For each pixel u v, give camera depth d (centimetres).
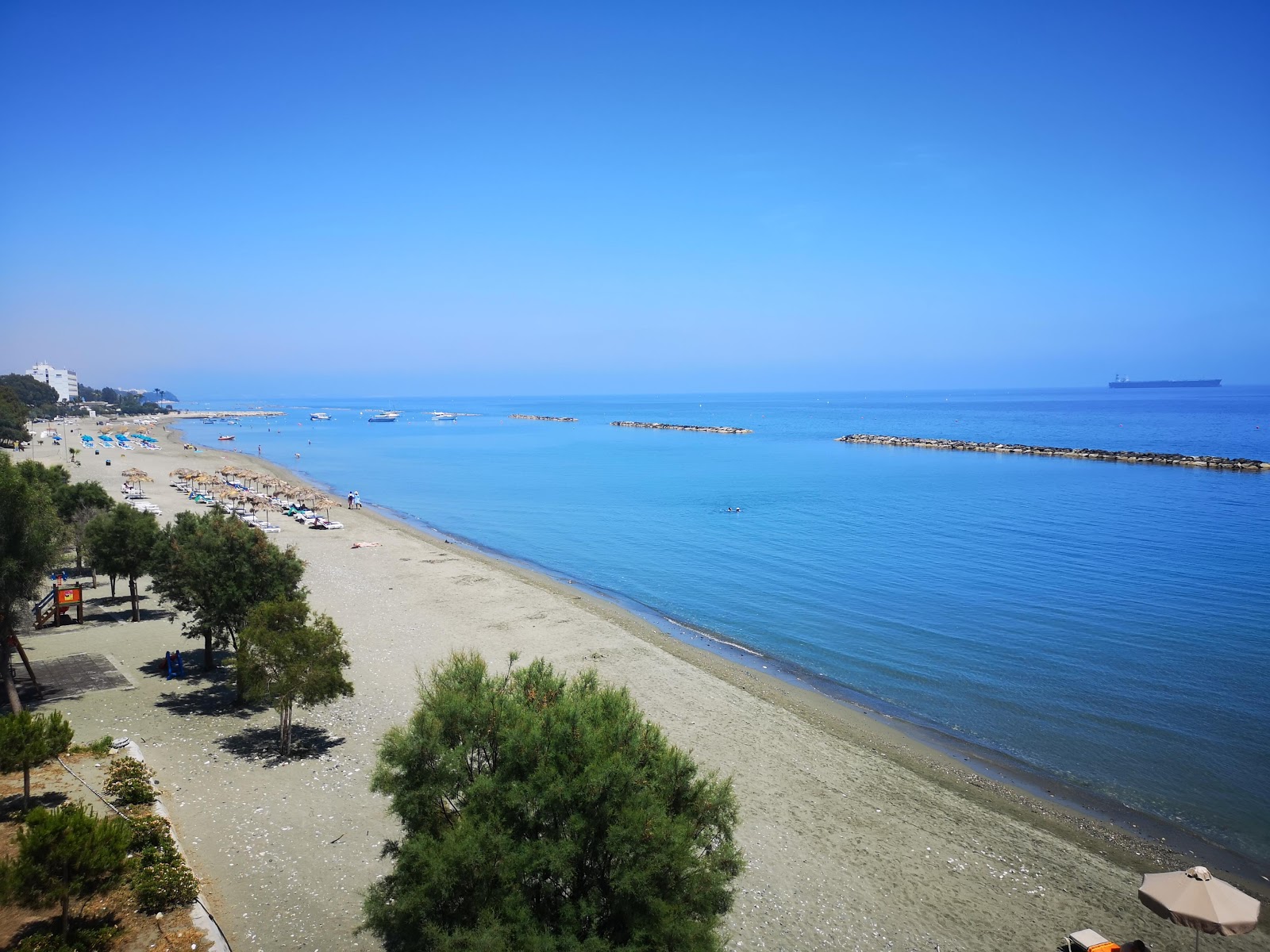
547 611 4975
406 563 6378
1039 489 10606
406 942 1560
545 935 1416
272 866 2102
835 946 1933
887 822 2528
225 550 3462
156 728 2961
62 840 1572
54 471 5950
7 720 2066
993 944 1970
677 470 14025
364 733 3028
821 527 8206
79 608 4397
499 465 15525
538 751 1611
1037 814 2616
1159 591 5406
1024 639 4409
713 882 1555
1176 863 2352
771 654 4253
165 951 1664
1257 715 3406
